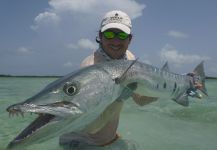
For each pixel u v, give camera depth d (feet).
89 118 2.63
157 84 3.43
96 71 2.71
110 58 3.69
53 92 2.46
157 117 6.25
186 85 4.00
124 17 3.62
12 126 5.35
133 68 3.06
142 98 3.68
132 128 5.09
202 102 9.31
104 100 2.73
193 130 5.02
